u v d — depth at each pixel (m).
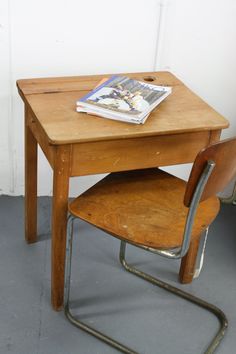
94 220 1.63
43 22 2.09
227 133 2.47
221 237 2.33
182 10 2.15
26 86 1.88
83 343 1.79
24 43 2.12
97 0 2.08
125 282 2.06
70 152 1.60
